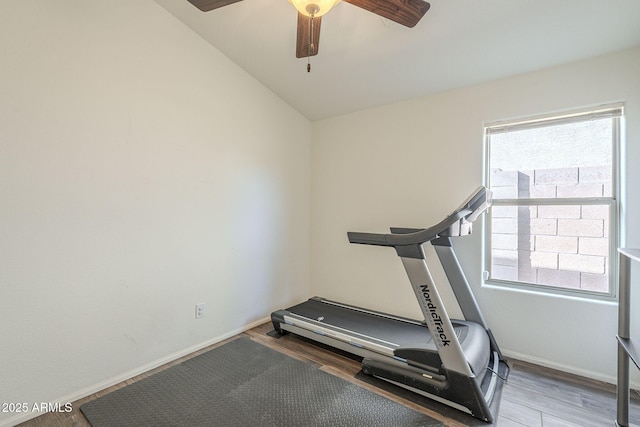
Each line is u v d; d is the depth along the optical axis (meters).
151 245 2.00
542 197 2.13
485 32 1.83
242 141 2.60
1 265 1.44
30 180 1.51
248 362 2.09
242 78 2.58
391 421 1.51
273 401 1.66
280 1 1.89
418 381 1.69
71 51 1.64
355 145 2.99
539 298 2.06
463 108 2.36
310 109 3.09
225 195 2.46
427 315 1.65
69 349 1.65
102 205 1.77
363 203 2.93
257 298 2.76
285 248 3.05
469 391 1.52
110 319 1.81
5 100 1.44
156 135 2.01
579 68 1.93
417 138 2.59
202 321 2.31
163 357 2.07
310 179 3.36
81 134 1.68
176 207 2.13
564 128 2.05
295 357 2.16
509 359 2.13
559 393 1.74
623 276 1.48
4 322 1.45
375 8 1.38
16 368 1.49
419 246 1.66
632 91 1.78
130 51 1.88
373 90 2.60
